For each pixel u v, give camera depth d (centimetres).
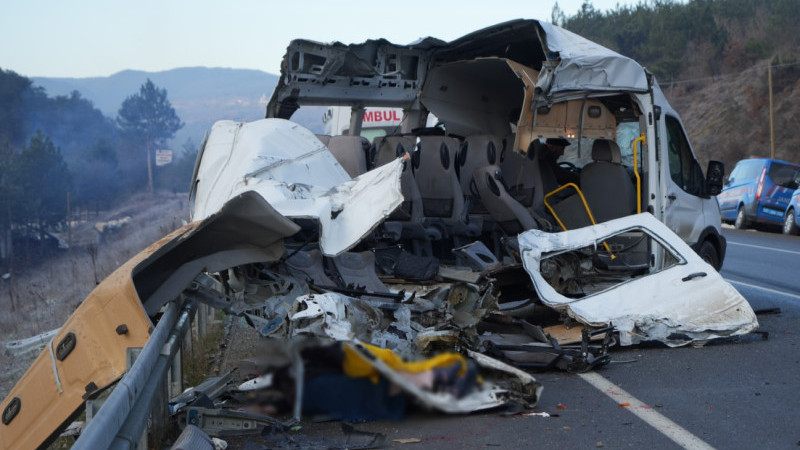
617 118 1070
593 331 795
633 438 534
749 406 604
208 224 630
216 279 813
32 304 2266
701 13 7294
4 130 10644
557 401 634
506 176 1057
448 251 984
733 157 5562
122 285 568
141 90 14838
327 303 615
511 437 544
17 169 6444
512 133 1127
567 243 868
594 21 8269
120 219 8019
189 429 479
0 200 5988
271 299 689
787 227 2573
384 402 582
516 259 937
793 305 1127
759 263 1733
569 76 920
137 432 416
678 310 812
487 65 1107
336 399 578
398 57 1093
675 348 814
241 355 883
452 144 971
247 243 684
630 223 888
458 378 591
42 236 6159
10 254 5522
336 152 972
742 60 6631
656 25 7500
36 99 12100
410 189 938
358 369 579
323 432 562
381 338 654
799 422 562
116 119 14812
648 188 984
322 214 689
